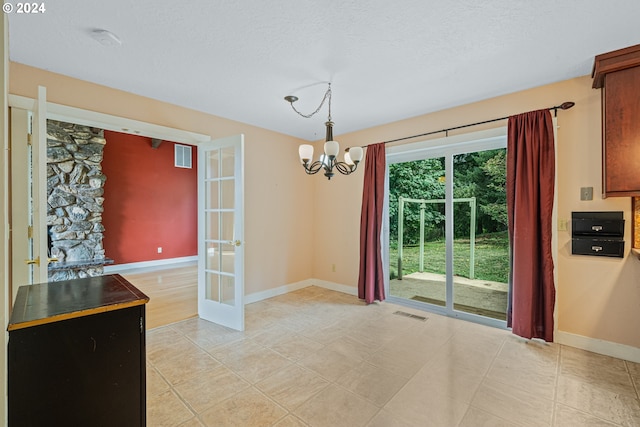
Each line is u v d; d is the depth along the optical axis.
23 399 0.98
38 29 1.86
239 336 2.85
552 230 2.66
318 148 4.75
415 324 3.15
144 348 1.21
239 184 3.00
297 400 1.89
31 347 0.99
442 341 2.74
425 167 3.72
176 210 6.93
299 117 3.62
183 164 7.04
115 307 1.13
